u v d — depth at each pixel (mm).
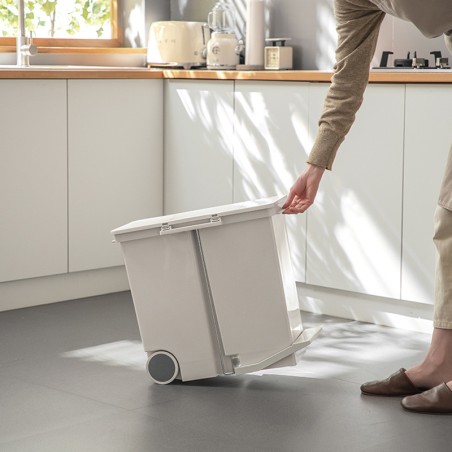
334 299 4219
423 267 3811
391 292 3930
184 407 2924
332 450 2549
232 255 3043
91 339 3785
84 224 4543
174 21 5086
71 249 4500
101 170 4582
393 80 3801
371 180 3943
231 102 4477
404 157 3822
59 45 5250
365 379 3225
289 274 3211
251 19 4863
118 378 3240
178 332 3125
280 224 3150
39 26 5254
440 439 2633
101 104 4551
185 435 2672
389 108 3855
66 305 4414
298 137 4195
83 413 2873
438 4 2484
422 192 3781
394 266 3906
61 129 4410
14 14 5148
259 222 3014
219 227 3037
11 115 4227
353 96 2895
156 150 4812
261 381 3189
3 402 2982
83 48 5219
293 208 3000
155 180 4824
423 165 3766
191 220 3027
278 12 4969
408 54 4316
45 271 4410
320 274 4191
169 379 3154
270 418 2816
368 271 4000
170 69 5016
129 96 4664
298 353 3174
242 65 4840
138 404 2957
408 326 3963
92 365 3408
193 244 3068
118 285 4742
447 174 2842
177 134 4766
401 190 3850
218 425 2756
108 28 5500
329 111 2916
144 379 3230
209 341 3115
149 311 3127
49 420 2807
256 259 3035
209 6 5281
